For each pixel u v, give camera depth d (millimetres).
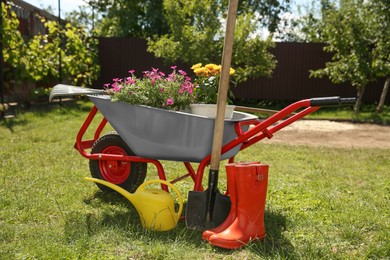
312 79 14180
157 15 21750
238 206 2791
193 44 12148
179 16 12445
